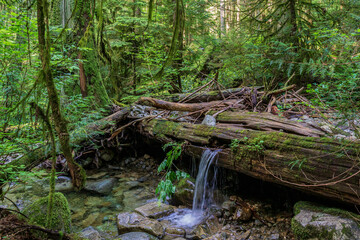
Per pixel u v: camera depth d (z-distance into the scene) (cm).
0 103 231
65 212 243
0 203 351
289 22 515
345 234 196
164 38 649
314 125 314
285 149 255
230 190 355
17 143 261
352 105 247
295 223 231
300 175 237
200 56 780
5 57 247
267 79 582
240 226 291
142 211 332
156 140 453
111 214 343
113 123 493
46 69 114
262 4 589
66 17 402
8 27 245
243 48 606
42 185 419
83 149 493
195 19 609
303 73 495
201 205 341
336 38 339
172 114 511
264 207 307
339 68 331
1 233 173
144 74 688
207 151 339
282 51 475
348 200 209
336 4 501
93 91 514
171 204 373
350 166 205
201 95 549
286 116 411
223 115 402
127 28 699
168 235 286
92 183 441
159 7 594
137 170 509
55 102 122
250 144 284
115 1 643
